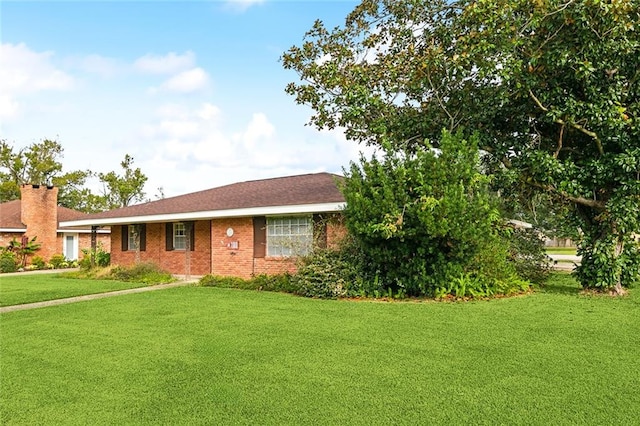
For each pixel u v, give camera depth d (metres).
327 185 15.86
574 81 11.12
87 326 8.20
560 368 5.36
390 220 9.97
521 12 10.69
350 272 11.67
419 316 8.67
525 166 11.90
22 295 12.78
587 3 9.51
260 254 15.12
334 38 13.86
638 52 10.12
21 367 5.70
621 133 10.57
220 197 17.94
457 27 11.70
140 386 4.93
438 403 4.34
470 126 12.33
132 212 18.75
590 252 11.93
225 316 8.96
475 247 10.45
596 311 9.08
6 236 25.72
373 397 4.51
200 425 3.93
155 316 9.07
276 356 6.01
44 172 41.62
